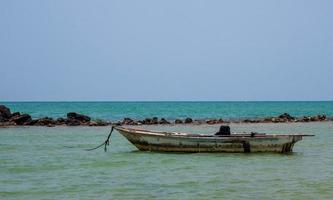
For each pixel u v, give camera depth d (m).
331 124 83.69
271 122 89.94
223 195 24.05
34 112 133.25
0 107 76.44
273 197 23.59
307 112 146.88
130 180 27.97
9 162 35.03
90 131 63.59
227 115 125.56
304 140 52.00
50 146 45.53
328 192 24.69
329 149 43.06
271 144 37.66
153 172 30.62
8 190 25.28
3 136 55.78
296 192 24.69
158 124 81.94
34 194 24.39
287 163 34.22
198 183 27.03
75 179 28.28
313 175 29.53
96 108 174.00
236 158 36.31
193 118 108.38
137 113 134.75
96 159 36.28
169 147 38.28
